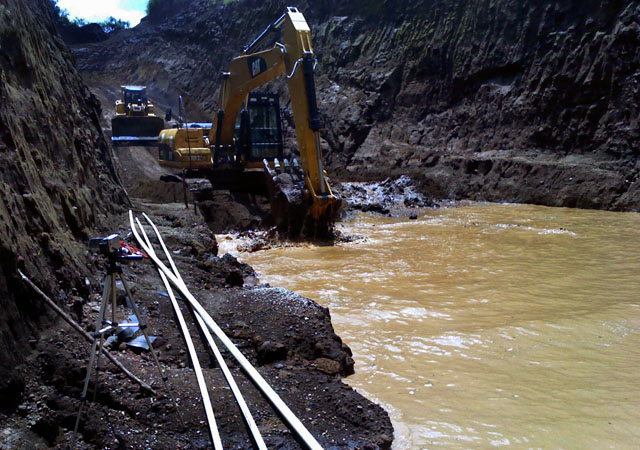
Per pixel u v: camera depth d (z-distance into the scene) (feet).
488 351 28.60
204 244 45.03
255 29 181.47
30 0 47.21
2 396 15.64
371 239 63.46
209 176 81.46
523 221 73.00
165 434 16.93
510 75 109.81
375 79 131.03
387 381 25.05
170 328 25.14
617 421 21.07
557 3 102.68
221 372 21.83
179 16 234.79
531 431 20.40
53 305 18.15
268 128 84.28
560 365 26.66
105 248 16.06
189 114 174.91
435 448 19.16
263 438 17.17
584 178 84.69
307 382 22.12
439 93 121.08
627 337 30.09
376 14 143.33
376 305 37.06
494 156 101.65
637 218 72.23
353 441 17.98
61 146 34.14
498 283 42.29
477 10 117.91
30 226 22.76
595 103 91.61
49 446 15.17
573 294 38.83
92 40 272.31
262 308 28.60
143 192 73.26
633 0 90.33
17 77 31.07
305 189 63.82
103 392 17.79
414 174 104.06
